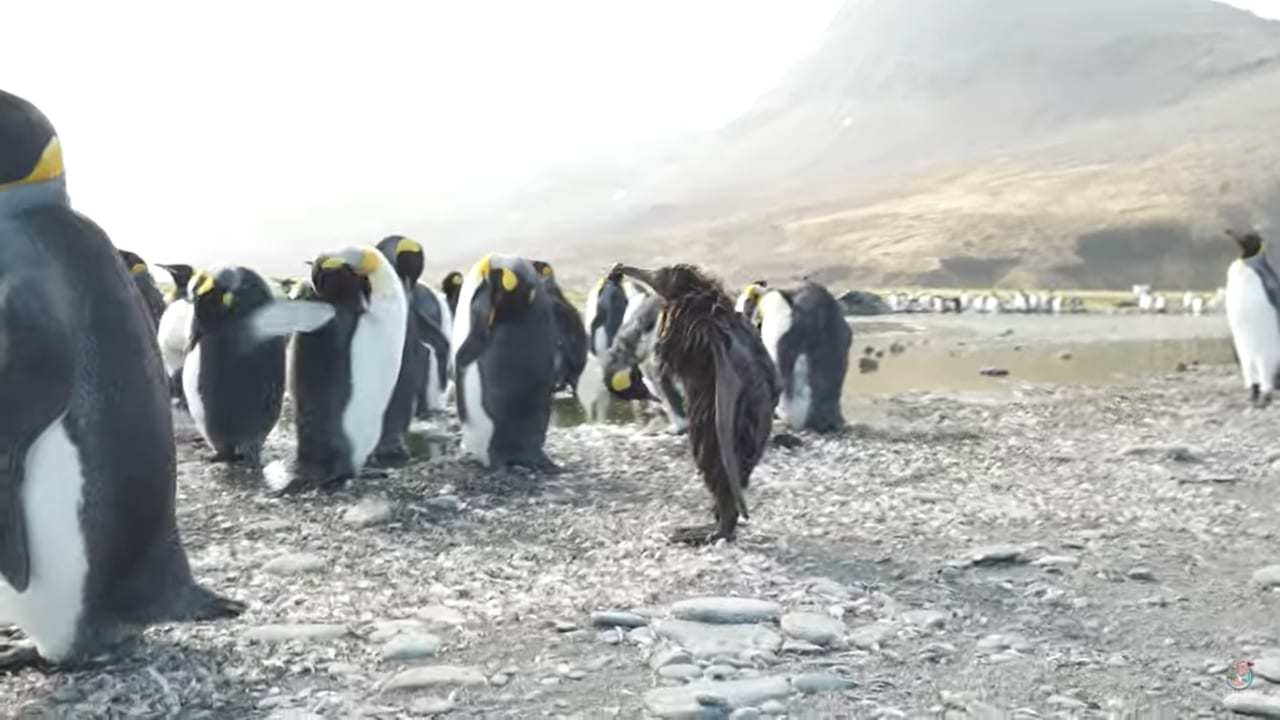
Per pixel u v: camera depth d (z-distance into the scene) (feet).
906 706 16.30
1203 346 55.98
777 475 23.53
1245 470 23.68
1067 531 20.58
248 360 23.68
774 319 27.25
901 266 276.41
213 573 19.03
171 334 27.71
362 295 22.15
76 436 15.85
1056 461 24.59
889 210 350.43
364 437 22.54
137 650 16.88
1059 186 344.69
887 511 21.48
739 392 19.58
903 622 17.80
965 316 101.19
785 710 16.07
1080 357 48.34
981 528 20.74
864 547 20.01
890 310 111.65
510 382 23.18
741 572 18.97
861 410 30.35
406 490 22.30
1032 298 112.47
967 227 302.45
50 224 16.21
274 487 22.36
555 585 18.69
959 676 16.78
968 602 18.31
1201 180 317.63
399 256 24.04
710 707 16.14
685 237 390.83
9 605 16.42
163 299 31.63
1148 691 16.52
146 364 16.46
